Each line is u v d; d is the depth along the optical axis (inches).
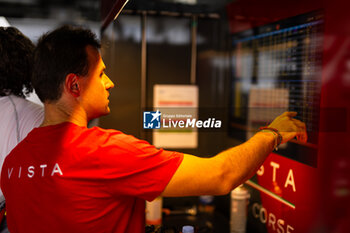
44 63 30.0
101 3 66.0
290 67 48.7
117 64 73.3
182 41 75.5
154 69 75.2
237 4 67.6
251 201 62.2
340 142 37.2
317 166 42.1
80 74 30.0
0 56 43.8
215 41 74.5
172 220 68.0
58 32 30.9
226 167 29.8
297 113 44.5
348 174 36.3
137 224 32.4
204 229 62.6
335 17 37.4
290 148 48.7
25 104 44.9
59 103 30.7
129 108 75.2
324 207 40.9
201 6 74.0
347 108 35.6
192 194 29.5
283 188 51.1
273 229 54.4
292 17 47.9
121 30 72.7
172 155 29.6
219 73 74.8
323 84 39.9
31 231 30.0
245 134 66.0
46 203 28.8
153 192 28.9
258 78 60.1
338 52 37.0
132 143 29.5
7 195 31.9
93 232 28.9
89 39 31.2
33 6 82.7
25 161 30.2
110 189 28.6
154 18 73.8
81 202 28.2
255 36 61.3
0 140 43.1
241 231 62.1
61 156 28.6
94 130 30.3
